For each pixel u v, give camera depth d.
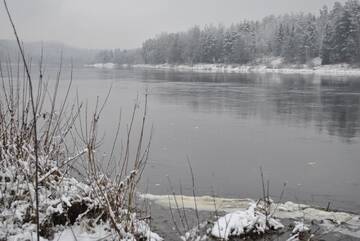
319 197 8.60
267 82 49.53
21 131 4.64
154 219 5.77
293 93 33.84
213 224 5.61
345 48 77.00
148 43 132.12
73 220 4.39
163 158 11.52
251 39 102.00
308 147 13.64
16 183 4.23
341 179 9.97
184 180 9.49
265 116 20.73
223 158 11.84
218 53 104.44
